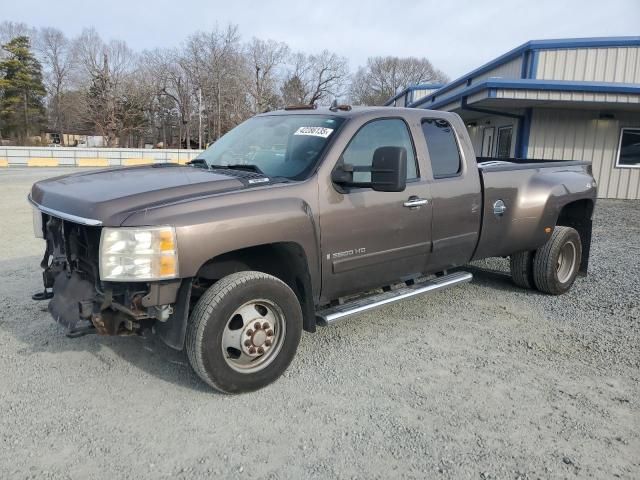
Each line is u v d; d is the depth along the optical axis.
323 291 4.12
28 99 70.06
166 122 79.31
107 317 3.46
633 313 5.51
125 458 2.96
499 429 3.32
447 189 4.80
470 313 5.45
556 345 4.65
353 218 4.11
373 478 2.85
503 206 5.34
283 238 3.70
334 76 76.19
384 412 3.49
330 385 3.84
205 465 2.92
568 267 6.19
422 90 31.16
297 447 3.10
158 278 3.24
